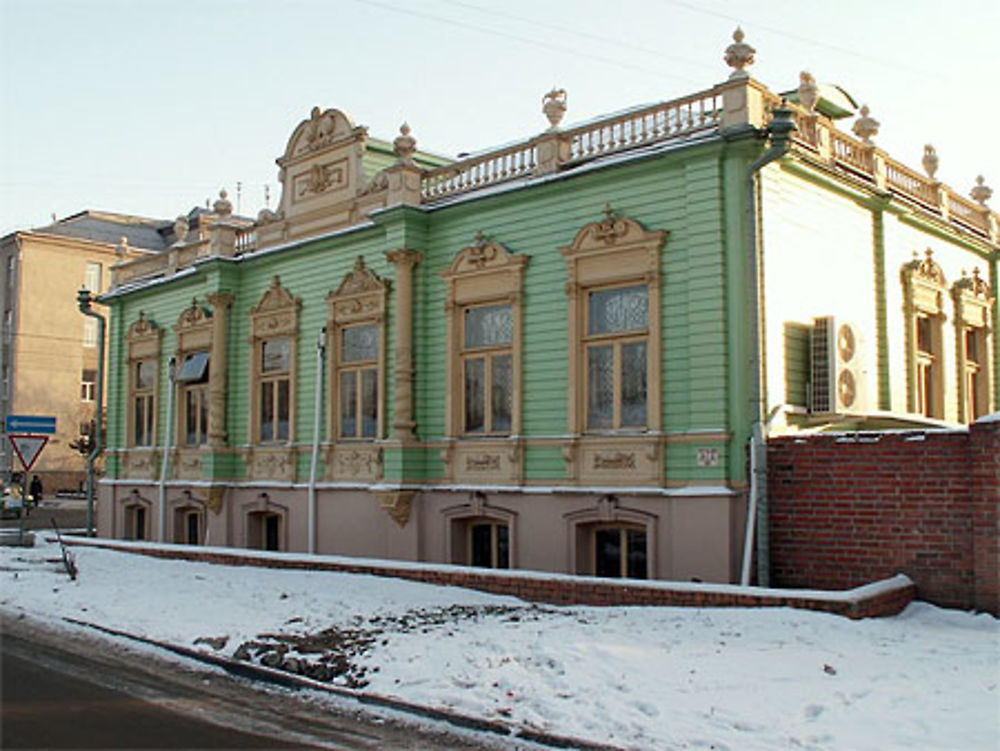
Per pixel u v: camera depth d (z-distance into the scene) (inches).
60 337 2354.8
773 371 565.9
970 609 462.0
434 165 879.1
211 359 910.4
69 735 308.2
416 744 304.2
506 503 658.2
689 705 319.9
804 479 526.9
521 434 656.4
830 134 645.3
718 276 563.5
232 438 892.6
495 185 696.4
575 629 426.0
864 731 290.7
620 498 598.5
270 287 866.8
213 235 911.0
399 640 427.5
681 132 597.6
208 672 412.2
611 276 615.5
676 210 589.3
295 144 874.1
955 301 803.4
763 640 392.8
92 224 2492.6
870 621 422.6
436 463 710.5
